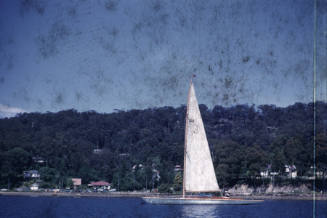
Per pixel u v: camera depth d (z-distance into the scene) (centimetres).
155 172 8469
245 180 7600
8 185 8075
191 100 5738
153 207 5194
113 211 4700
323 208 3281
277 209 4534
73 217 4241
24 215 4466
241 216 4253
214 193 6056
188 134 5862
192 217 4300
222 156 7744
